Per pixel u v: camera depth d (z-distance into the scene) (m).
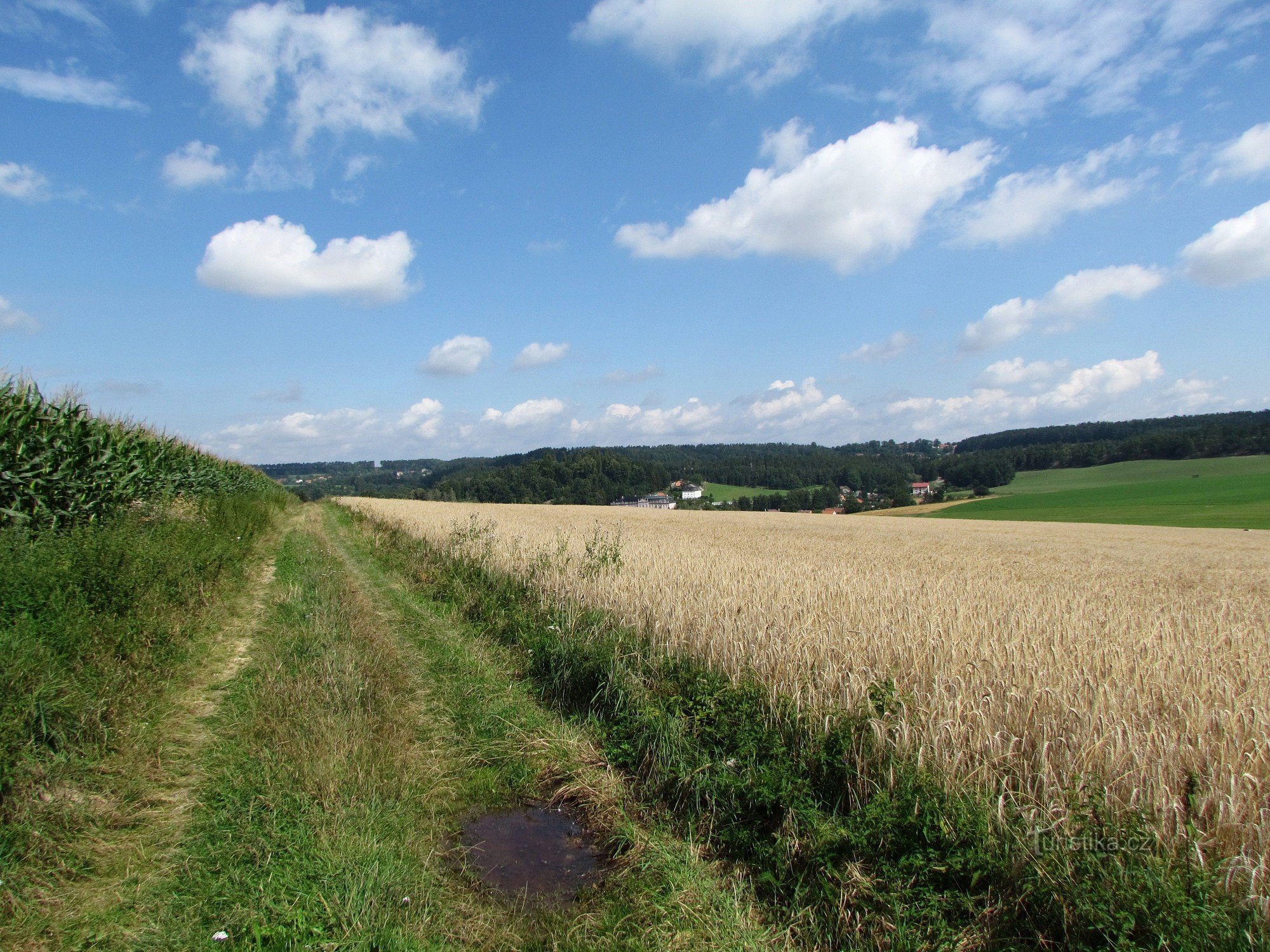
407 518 28.66
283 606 11.33
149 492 14.90
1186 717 4.86
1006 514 63.38
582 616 9.38
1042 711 5.04
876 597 9.65
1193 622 9.45
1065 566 20.08
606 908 4.07
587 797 5.46
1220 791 3.93
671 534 26.05
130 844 4.31
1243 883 3.49
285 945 3.44
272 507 29.12
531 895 4.22
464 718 6.80
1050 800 4.12
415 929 3.72
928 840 3.97
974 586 12.58
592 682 7.40
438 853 4.60
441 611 11.64
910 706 5.28
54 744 4.96
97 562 7.81
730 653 7.07
